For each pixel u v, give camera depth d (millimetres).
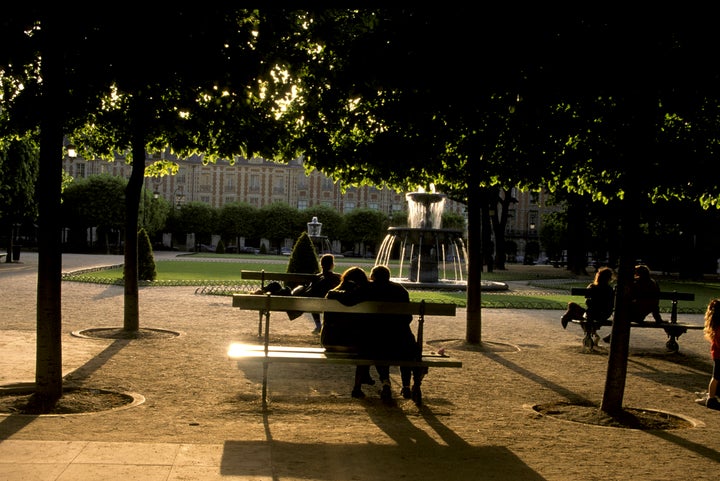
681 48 6234
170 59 6254
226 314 14844
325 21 6707
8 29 6070
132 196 11094
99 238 79438
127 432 5379
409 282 26578
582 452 5348
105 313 14227
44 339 6301
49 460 4492
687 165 8242
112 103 9297
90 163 84125
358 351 6906
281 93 7402
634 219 6695
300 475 4434
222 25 6277
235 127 8258
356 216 80312
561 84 6277
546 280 36375
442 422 6164
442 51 6012
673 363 10578
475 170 9484
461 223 79250
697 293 29484
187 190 88375
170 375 7930
